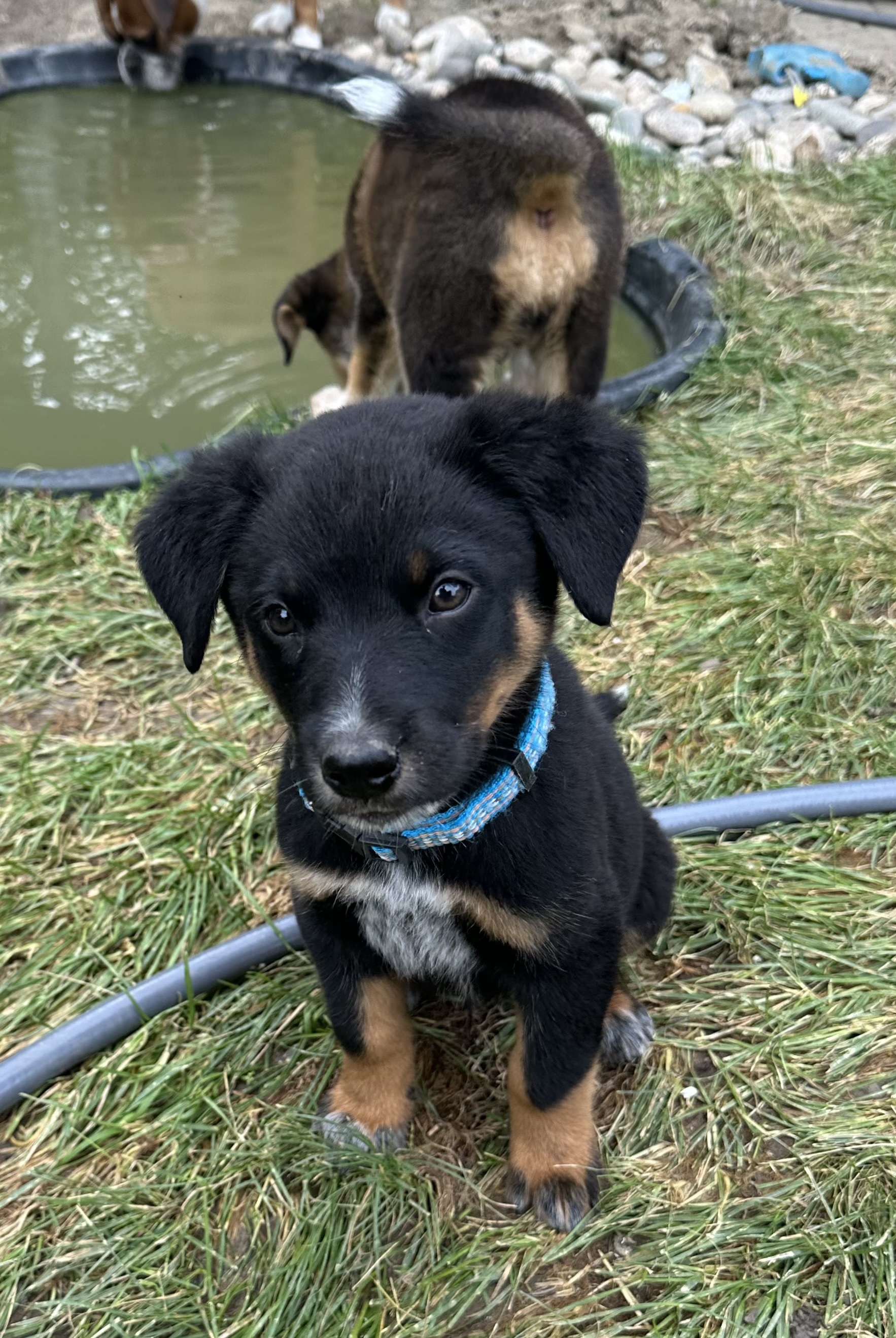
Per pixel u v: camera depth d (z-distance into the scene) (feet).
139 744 2.06
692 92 4.84
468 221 2.50
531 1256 1.31
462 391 2.68
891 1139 1.36
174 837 1.89
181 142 4.95
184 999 1.64
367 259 3.03
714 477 2.61
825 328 3.12
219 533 1.26
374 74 5.23
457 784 1.17
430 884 1.28
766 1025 1.53
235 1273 1.35
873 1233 1.27
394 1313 1.28
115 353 3.47
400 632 1.15
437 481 1.18
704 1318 1.23
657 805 1.89
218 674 2.23
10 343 3.50
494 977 1.43
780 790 1.83
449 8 5.86
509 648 1.22
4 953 1.73
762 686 2.09
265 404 3.23
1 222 4.20
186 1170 1.45
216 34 5.89
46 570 2.49
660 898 1.56
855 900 1.69
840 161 4.17
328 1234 1.36
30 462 2.94
